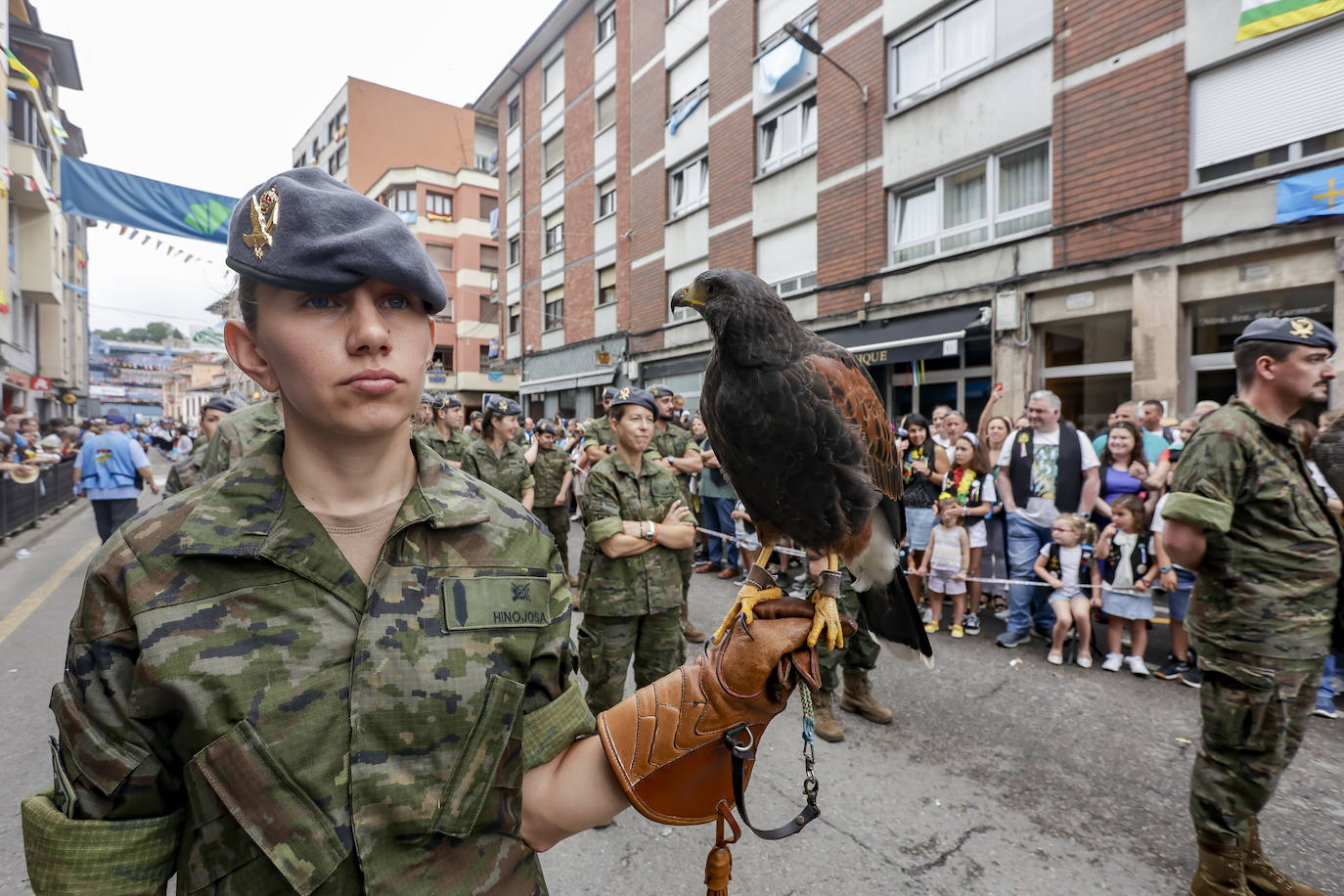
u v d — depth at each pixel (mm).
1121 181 7445
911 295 9781
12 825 2598
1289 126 6324
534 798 1021
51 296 18016
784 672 1135
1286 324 2137
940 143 9344
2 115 11656
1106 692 3969
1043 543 4773
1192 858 2498
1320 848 2553
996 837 2621
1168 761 3162
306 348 846
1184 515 2092
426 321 960
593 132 18344
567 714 1062
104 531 6445
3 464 8773
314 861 798
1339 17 5926
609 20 17656
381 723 852
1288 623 2018
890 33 9953
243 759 789
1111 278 7562
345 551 937
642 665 3330
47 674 4109
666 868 2488
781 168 12016
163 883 836
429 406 6367
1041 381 8430
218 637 815
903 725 3576
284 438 982
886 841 2604
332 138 32250
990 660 4516
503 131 23359
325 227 824
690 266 14656
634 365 16484
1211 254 6734
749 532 6777
